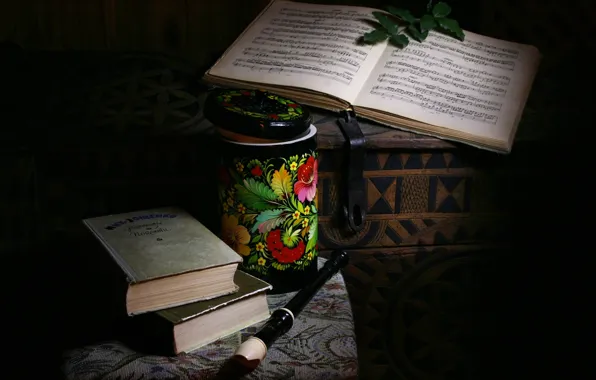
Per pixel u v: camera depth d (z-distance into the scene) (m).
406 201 1.36
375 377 1.46
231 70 1.42
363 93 1.36
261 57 1.43
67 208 1.30
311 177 1.17
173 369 1.05
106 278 1.20
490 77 1.42
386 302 1.42
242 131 1.12
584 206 1.37
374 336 1.44
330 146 1.30
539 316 1.45
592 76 1.50
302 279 1.20
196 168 1.31
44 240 1.31
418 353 1.46
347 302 1.18
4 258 1.30
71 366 1.06
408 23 1.49
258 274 1.18
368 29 1.47
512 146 1.33
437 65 1.42
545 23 1.61
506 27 1.62
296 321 1.14
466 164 1.35
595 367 1.46
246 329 1.12
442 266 1.41
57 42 1.59
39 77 1.44
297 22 1.51
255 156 1.13
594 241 1.39
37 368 1.35
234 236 1.17
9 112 1.33
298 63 1.41
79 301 1.23
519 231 1.39
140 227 1.15
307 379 1.06
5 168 1.26
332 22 1.50
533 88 1.46
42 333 1.35
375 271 1.40
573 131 1.34
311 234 1.20
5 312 1.33
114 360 1.06
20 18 1.57
